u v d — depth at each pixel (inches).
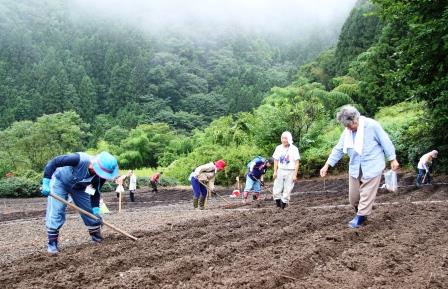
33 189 1160.2
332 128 1273.4
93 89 3582.7
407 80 693.3
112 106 3592.5
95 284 193.2
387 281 183.0
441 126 741.9
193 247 256.4
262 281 181.8
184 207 669.3
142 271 208.4
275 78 4411.9
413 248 232.7
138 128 2400.3
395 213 328.5
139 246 267.7
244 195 609.9
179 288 181.0
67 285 194.1
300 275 196.1
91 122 3272.6
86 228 388.2
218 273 197.8
